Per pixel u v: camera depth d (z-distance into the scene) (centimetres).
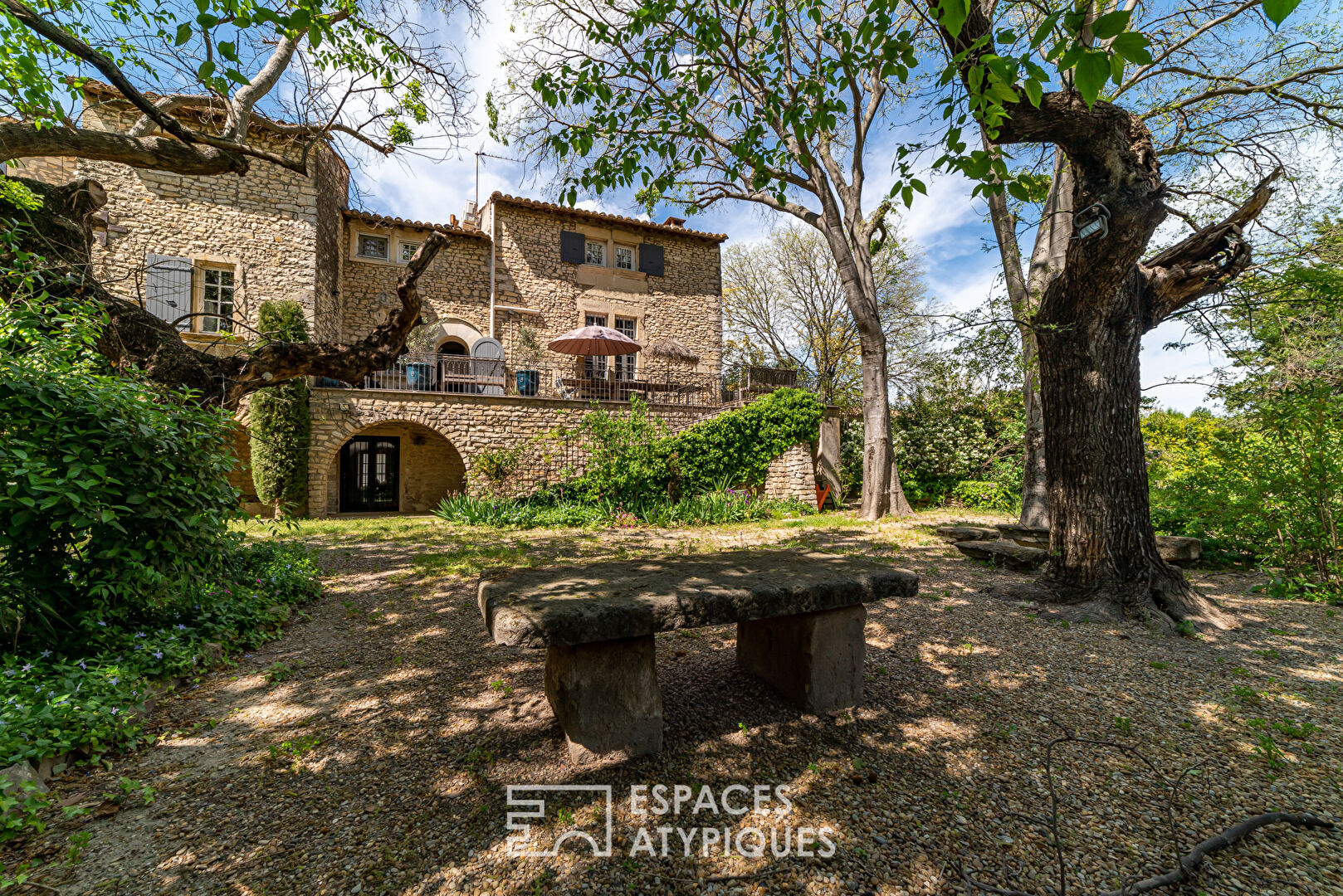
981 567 612
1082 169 386
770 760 228
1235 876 164
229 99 458
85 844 175
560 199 497
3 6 241
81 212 484
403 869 169
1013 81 205
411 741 243
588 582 257
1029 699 282
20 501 245
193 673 305
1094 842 179
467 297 1353
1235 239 430
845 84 366
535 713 267
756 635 308
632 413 1145
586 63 456
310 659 339
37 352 322
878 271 1900
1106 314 427
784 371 1444
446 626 402
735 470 1210
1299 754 230
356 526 947
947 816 192
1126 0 680
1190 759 227
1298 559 534
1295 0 118
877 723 257
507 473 1106
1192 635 380
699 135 497
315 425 1025
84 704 233
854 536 869
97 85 917
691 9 436
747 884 163
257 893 158
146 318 475
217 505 358
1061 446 455
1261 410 517
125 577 287
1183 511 694
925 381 1395
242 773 219
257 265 1077
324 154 1165
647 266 1532
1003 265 919
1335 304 497
